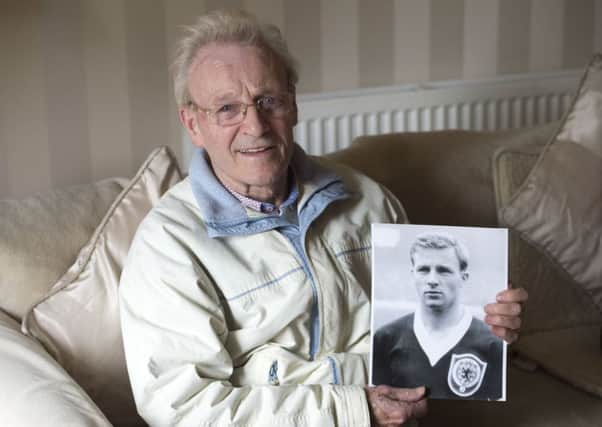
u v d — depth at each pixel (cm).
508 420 179
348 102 287
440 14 317
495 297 159
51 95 257
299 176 171
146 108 271
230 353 160
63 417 135
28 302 171
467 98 310
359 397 150
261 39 161
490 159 223
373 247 160
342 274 168
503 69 335
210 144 162
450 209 215
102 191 190
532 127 240
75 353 165
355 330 170
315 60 298
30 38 250
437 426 177
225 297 159
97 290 168
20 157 256
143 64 268
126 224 175
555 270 214
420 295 159
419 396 151
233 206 162
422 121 304
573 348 205
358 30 303
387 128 297
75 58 258
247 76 156
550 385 194
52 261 174
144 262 157
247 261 161
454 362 158
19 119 254
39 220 178
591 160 215
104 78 263
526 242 212
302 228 166
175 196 168
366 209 180
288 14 289
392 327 159
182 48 165
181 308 152
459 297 158
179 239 158
